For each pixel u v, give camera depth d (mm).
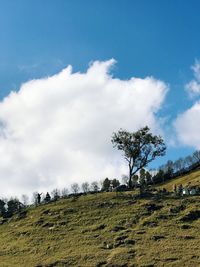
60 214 109688
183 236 88812
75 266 81062
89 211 108812
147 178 190375
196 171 194750
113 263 80250
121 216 102875
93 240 92125
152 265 77875
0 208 126562
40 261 85312
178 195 114812
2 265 84812
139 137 135250
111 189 131000
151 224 96500
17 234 101938
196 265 76375
